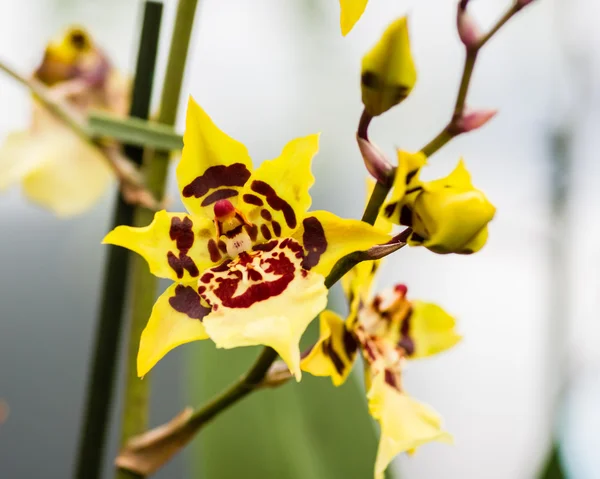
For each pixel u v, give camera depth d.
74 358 0.81
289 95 0.85
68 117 0.40
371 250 0.33
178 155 0.44
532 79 0.77
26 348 0.79
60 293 0.80
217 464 0.44
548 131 0.73
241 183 0.34
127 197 0.40
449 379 0.87
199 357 0.45
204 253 0.34
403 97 0.32
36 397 0.79
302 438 0.45
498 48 0.80
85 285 0.80
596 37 0.70
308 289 0.33
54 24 0.76
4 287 0.78
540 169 0.75
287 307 0.32
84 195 0.50
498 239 0.78
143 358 0.32
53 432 0.80
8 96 0.70
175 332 0.33
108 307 0.40
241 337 0.32
